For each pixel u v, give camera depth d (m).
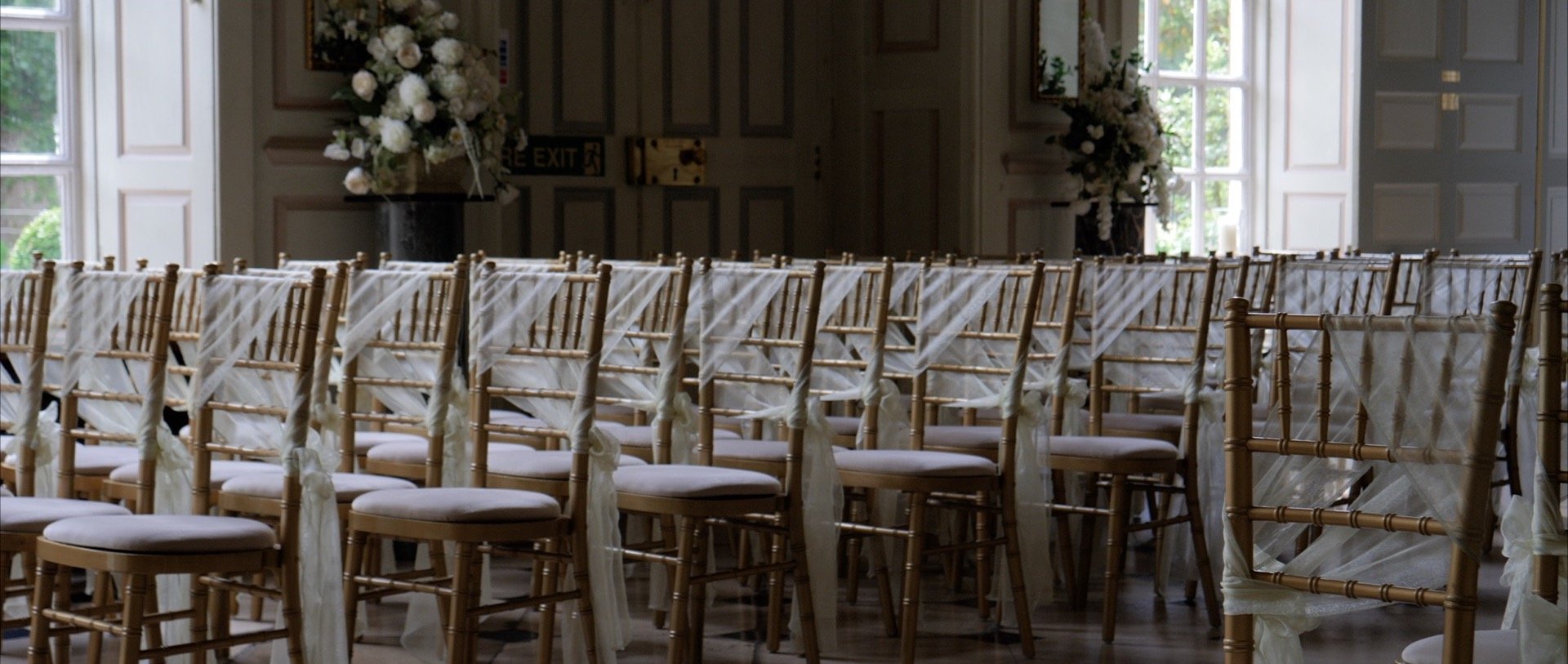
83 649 3.82
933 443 4.11
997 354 4.25
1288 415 2.17
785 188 7.73
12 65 5.69
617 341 3.80
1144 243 8.65
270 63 5.75
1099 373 4.38
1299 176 9.18
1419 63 8.89
